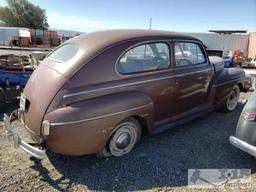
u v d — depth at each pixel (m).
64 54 3.37
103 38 3.36
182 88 4.05
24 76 5.44
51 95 2.91
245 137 3.14
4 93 5.24
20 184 2.89
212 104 4.86
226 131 4.47
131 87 3.33
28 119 3.15
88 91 2.98
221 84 4.88
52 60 3.42
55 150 2.92
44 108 2.90
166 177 3.09
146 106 3.44
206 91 4.62
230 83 5.06
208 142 4.03
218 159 3.51
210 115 5.28
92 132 2.94
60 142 2.85
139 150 3.71
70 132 2.83
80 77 2.97
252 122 3.10
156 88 3.62
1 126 4.49
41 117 2.91
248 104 3.25
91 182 2.97
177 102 4.04
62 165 3.29
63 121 2.79
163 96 3.76
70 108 2.85
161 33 3.86
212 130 4.51
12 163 3.31
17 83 5.41
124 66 3.31
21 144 3.13
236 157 3.58
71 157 3.48
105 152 3.35
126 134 3.44
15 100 5.90
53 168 3.23
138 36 3.53
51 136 2.83
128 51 3.35
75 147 2.91
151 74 3.56
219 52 16.23
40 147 2.97
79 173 3.14
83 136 2.90
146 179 3.04
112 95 3.15
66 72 2.98
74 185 2.91
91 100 2.98
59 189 2.83
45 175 3.08
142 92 3.45
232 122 4.91
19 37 30.91
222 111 5.40
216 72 4.94
